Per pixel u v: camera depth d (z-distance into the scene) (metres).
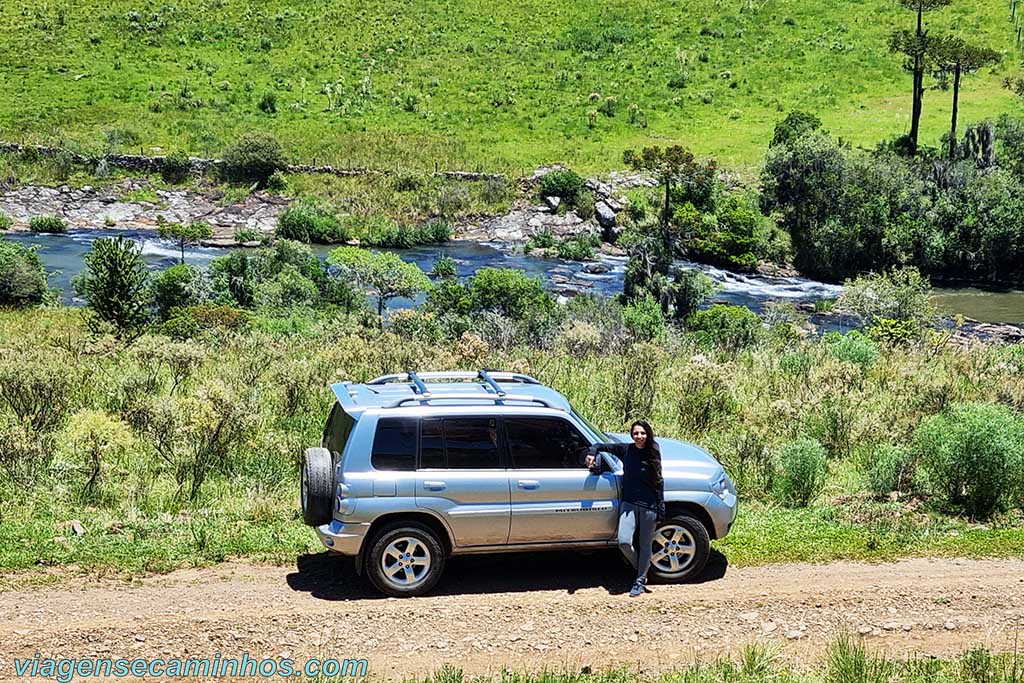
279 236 56.88
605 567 9.31
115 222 58.72
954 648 7.79
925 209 55.03
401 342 21.41
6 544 9.43
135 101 74.62
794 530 10.59
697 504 8.98
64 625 7.69
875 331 30.55
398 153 67.81
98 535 9.82
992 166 58.81
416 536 8.39
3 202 59.34
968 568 9.53
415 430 8.48
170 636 7.56
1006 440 11.26
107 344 19.47
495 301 31.88
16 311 33.47
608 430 15.01
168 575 8.88
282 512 10.71
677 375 18.14
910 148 63.81
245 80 79.88
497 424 8.63
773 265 54.75
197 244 54.03
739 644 7.73
